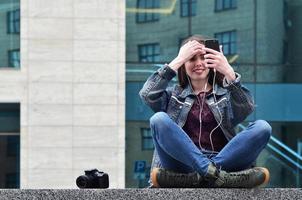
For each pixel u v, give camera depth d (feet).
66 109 81.76
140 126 83.30
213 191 22.82
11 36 82.38
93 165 81.20
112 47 82.69
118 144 81.76
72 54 82.33
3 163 81.97
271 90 83.76
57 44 82.23
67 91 81.97
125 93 83.25
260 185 23.57
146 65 83.61
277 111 84.07
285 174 83.56
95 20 82.69
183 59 25.27
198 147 25.63
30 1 82.12
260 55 83.87
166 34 83.46
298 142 83.87
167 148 23.47
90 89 82.23
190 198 22.75
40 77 81.92
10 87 81.76
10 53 82.33
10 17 82.38
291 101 84.07
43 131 81.20
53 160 80.89
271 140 83.87
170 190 22.75
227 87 24.95
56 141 81.20
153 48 83.61
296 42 84.02
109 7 82.84
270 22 83.87
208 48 25.35
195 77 25.63
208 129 25.72
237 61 83.61
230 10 83.61
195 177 23.80
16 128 82.48
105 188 24.71
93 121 81.92
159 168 24.36
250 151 23.76
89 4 82.69
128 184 82.53
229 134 25.67
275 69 83.76
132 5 84.02
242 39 83.56
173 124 23.43
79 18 82.53
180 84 26.37
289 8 84.07
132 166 82.79
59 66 82.23
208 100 25.79
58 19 82.48
